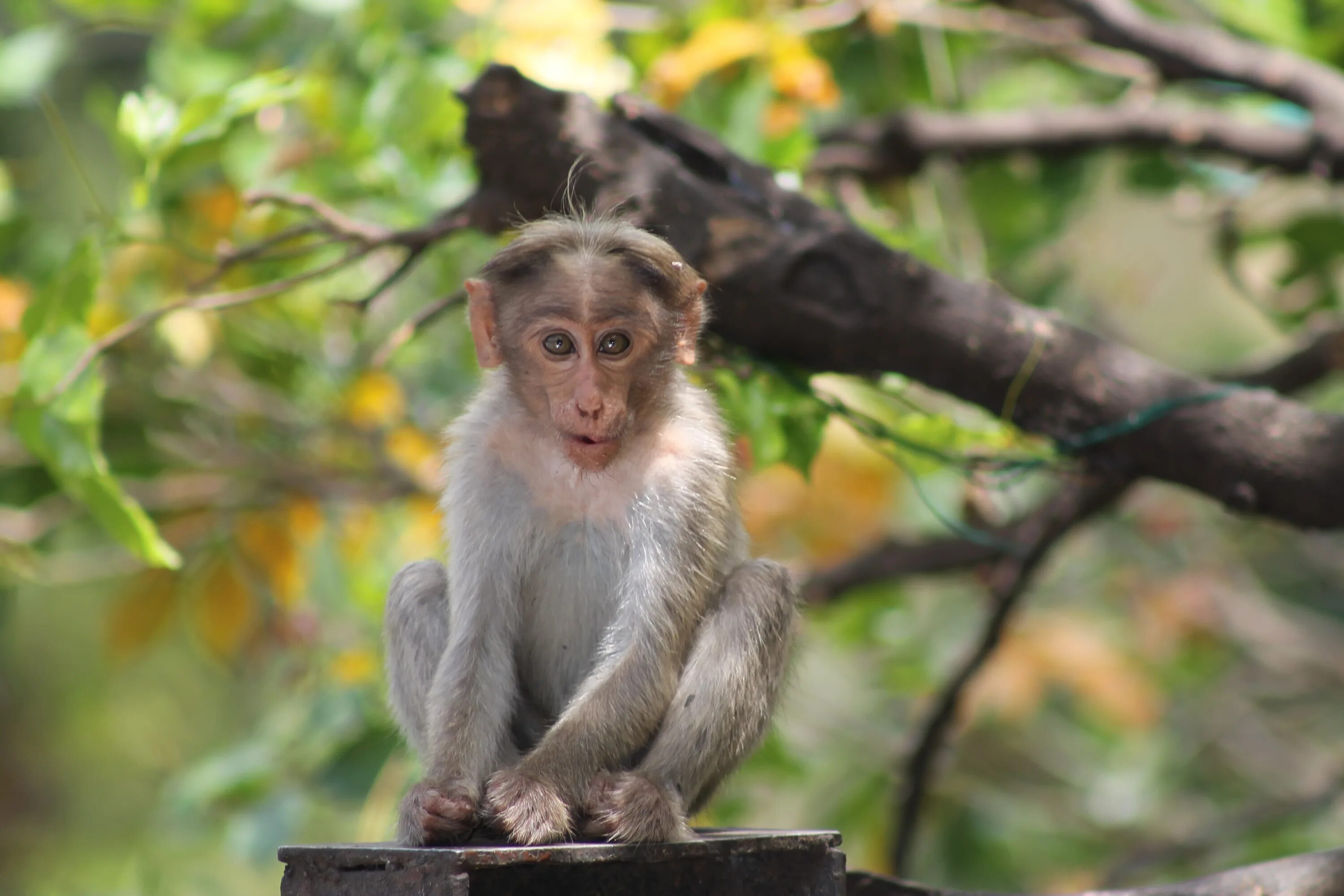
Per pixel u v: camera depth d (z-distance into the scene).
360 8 11.37
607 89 10.65
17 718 25.05
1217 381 11.61
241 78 12.01
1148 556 17.28
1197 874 15.05
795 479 13.42
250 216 12.05
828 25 11.69
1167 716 17.12
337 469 13.12
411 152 11.30
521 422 7.89
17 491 12.66
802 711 16.30
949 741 13.92
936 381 8.98
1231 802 17.00
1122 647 16.72
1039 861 15.62
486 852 6.11
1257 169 12.66
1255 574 17.98
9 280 12.34
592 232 7.57
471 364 12.49
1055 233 13.80
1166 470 8.99
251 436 13.30
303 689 13.05
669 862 6.86
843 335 8.78
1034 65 15.31
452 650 7.62
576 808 7.09
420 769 9.12
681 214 8.71
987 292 8.98
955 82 14.05
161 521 12.88
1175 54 11.54
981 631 12.48
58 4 13.99
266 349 13.16
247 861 12.53
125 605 13.04
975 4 13.32
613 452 7.31
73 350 9.24
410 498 13.08
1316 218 13.47
